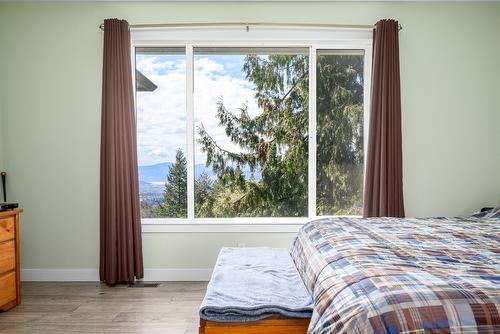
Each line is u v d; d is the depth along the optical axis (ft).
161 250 10.53
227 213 10.96
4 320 7.70
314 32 10.44
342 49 10.81
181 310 8.25
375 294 3.56
